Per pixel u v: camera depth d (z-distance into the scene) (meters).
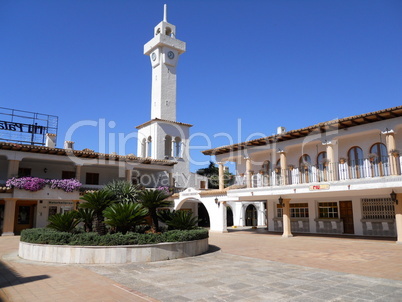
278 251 13.76
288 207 20.64
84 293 7.11
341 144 20.67
